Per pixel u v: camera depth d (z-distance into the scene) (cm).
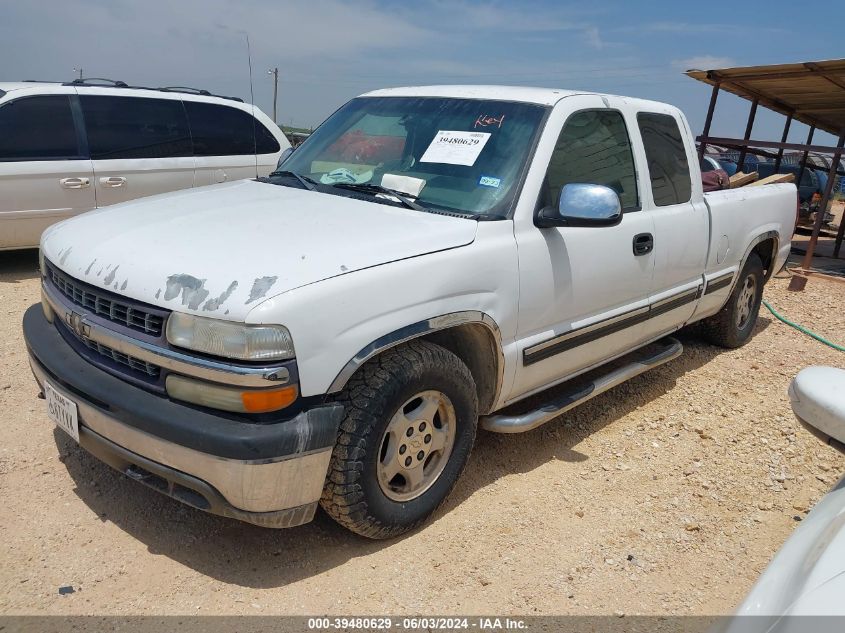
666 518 348
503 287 324
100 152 771
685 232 454
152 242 285
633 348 452
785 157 1609
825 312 771
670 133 461
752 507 366
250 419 251
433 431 311
